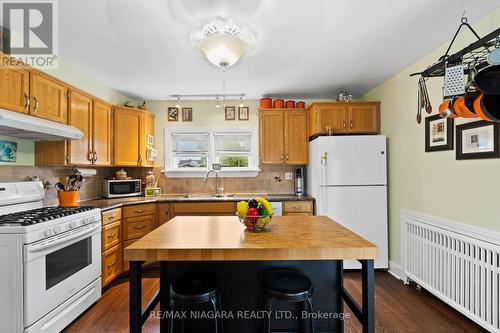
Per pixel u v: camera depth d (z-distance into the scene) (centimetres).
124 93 357
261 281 172
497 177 180
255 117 392
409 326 200
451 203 217
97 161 290
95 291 230
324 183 303
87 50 230
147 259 120
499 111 136
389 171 309
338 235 143
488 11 177
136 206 302
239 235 144
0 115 170
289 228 161
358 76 298
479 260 185
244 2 164
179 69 273
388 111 310
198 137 397
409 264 263
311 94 368
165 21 185
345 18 183
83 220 214
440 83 228
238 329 172
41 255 173
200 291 137
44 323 175
